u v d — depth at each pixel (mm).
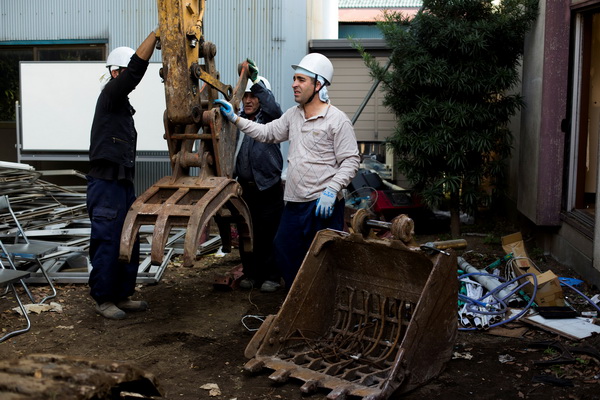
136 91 8852
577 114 6637
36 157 9062
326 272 4266
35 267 6184
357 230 4145
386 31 8070
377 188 8969
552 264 6727
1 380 1836
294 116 4688
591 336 4410
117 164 4867
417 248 3830
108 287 4984
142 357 4230
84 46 9688
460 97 7902
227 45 9312
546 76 6742
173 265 6812
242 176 5535
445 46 7668
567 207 6715
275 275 5809
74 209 7465
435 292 3693
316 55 4527
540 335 4578
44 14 9656
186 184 4594
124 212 4973
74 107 8938
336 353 3994
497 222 9148
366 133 10781
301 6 10289
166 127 4602
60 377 1894
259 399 3572
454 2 7684
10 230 6742
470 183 8078
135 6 9453
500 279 5609
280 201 5719
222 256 7242
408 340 3562
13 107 9945
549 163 6793
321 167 4559
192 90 4461
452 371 3961
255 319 5023
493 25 7547
